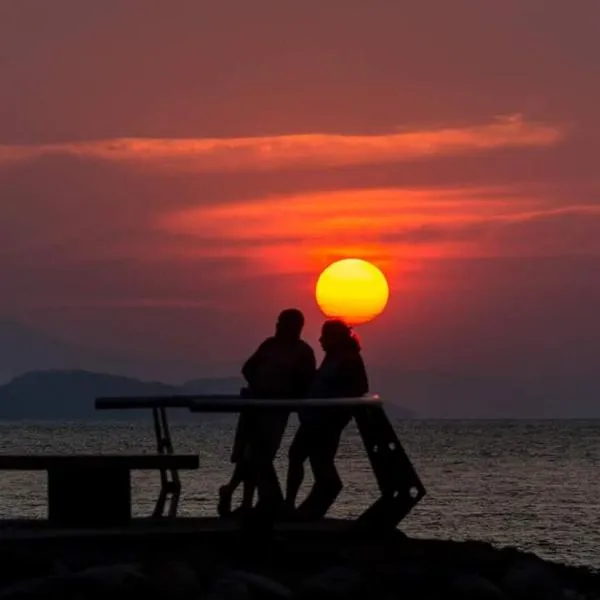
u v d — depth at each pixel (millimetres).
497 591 23969
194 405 24828
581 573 28297
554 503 141875
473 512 129500
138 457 25422
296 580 23438
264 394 28766
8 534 24344
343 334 28969
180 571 22234
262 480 25016
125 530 25062
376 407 26734
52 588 21031
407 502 27000
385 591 23531
